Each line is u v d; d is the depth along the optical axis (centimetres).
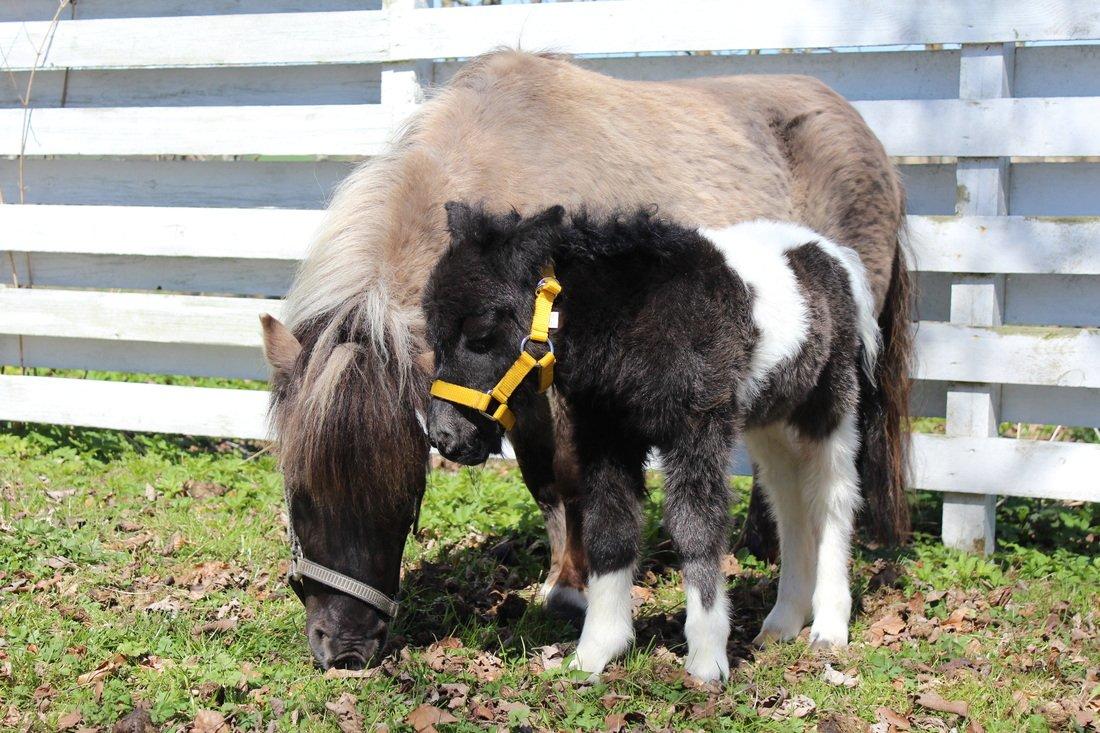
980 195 524
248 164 634
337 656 332
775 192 486
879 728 318
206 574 442
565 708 316
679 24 539
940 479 531
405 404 321
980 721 323
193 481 580
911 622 410
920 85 550
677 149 445
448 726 301
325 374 311
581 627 401
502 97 400
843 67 564
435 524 515
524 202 378
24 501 525
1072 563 489
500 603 427
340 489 316
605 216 354
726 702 319
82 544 459
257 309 619
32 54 641
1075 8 495
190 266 657
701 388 325
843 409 380
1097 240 504
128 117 627
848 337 379
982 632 404
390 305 326
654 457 368
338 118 590
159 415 639
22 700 319
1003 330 519
